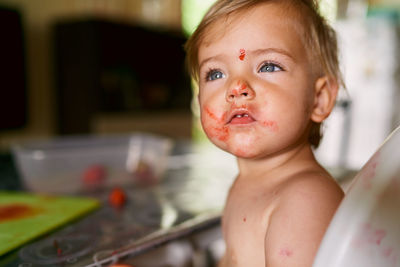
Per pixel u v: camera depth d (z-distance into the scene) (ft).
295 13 1.30
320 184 1.15
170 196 2.16
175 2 9.91
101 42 7.36
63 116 7.99
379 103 8.02
